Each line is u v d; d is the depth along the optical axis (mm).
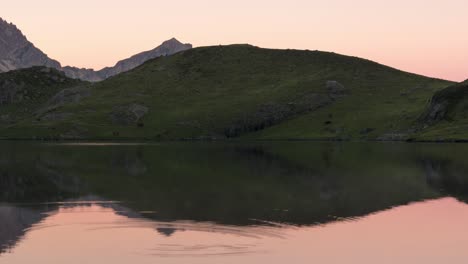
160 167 88688
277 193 54875
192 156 121250
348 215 41594
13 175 75375
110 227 36406
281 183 64125
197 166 90375
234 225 37188
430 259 28953
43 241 32531
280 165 92188
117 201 49250
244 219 39594
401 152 135750
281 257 29000
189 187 60312
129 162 100938
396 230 35875
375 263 28234
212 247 30859
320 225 37406
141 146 189375
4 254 29703
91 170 83250
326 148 164750
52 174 76312
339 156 119188
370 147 171125
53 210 44188
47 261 28391
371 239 33281
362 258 29078
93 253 29734
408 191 56406
